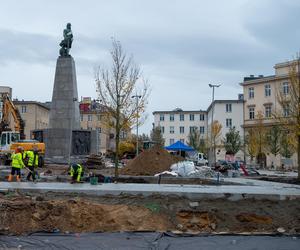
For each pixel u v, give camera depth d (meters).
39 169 34.72
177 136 119.38
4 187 18.34
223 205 15.94
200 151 95.00
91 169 37.97
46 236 13.36
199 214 15.31
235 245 12.34
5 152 44.03
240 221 15.15
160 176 26.02
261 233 14.03
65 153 38.91
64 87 39.16
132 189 17.27
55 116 39.16
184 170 29.30
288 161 70.00
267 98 86.25
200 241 12.77
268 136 72.50
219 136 88.81
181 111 119.50
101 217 14.75
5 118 47.69
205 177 28.73
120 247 12.05
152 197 16.33
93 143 40.88
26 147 40.34
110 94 37.12
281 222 15.09
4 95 48.47
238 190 17.78
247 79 95.94
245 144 79.88
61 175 28.61
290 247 12.20
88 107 106.19
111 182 24.41
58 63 39.16
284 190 18.30
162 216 15.19
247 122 90.81
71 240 12.83
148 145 72.88
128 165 33.53
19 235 13.54
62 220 14.43
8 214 14.33
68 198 16.44
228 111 93.44
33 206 14.73
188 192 16.34
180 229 14.68
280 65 83.62
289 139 42.50
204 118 118.31
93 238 13.10
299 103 30.00
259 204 16.08
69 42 40.19
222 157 88.88
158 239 13.02
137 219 14.88
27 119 99.38
